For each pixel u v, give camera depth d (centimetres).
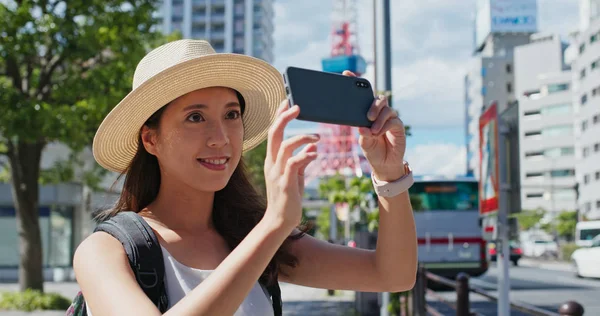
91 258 166
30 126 1322
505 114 567
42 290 1562
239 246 144
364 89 171
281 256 201
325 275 208
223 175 187
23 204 1551
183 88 186
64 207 2772
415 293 891
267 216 144
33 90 1579
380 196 195
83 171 2044
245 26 12356
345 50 9469
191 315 135
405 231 196
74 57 1401
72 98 1484
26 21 1342
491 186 569
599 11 8000
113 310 151
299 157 142
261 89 210
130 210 208
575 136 8669
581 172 7794
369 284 203
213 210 211
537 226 8069
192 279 181
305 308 1491
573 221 7444
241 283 139
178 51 201
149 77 195
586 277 2527
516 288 2017
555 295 1742
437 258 1798
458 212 1808
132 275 166
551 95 8869
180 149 187
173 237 190
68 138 1359
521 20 9412
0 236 2684
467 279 643
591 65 7312
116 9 1435
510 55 9194
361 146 188
